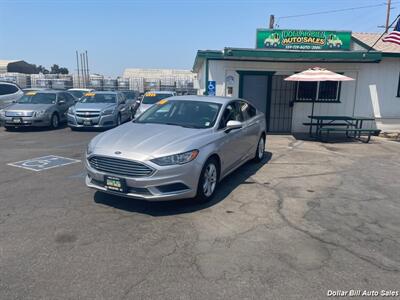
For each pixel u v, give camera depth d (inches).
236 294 116.6
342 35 514.0
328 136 471.2
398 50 544.7
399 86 500.7
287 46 515.8
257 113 305.6
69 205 193.3
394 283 125.4
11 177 249.3
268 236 160.1
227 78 495.2
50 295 114.2
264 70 497.4
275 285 122.2
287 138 460.8
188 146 184.9
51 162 297.7
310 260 139.6
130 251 143.5
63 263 133.4
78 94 855.1
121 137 194.7
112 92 583.8
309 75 414.0
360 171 288.7
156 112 243.1
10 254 139.5
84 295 114.4
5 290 116.3
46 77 1380.4
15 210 185.6
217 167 213.3
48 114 512.7
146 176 173.0
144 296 114.6
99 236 156.4
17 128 530.0
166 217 179.0
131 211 185.9
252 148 286.4
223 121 229.9
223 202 203.6
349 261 139.7
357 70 496.1
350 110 506.9
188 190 184.1
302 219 181.6
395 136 488.7
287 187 237.6
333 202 209.5
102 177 181.6
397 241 158.7
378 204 207.9
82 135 463.2
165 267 132.0
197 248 147.2
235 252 144.5
